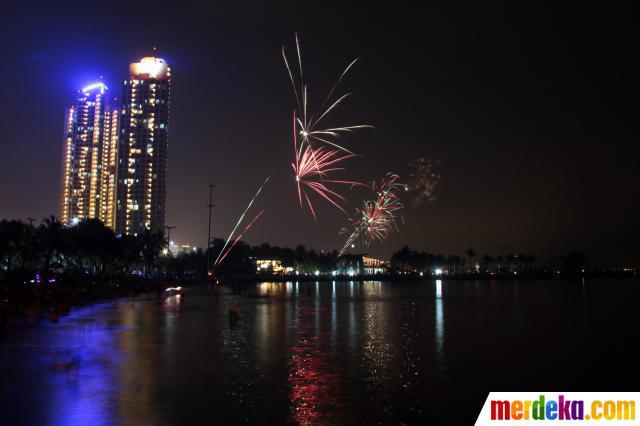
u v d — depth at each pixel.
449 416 16.28
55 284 65.31
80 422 14.91
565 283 183.00
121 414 15.66
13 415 15.51
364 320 45.16
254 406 16.70
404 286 158.00
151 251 149.75
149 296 80.62
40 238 98.94
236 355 25.88
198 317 45.50
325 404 17.11
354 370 22.55
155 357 25.05
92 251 107.50
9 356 24.95
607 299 79.50
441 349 28.70
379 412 16.41
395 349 28.48
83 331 34.50
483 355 26.91
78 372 21.39
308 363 23.98
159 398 17.50
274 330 36.81
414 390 19.22
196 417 15.45
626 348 29.44
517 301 74.88
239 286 101.88
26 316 43.25
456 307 61.78
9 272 75.69
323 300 76.38
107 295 73.81
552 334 35.81
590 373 22.77
